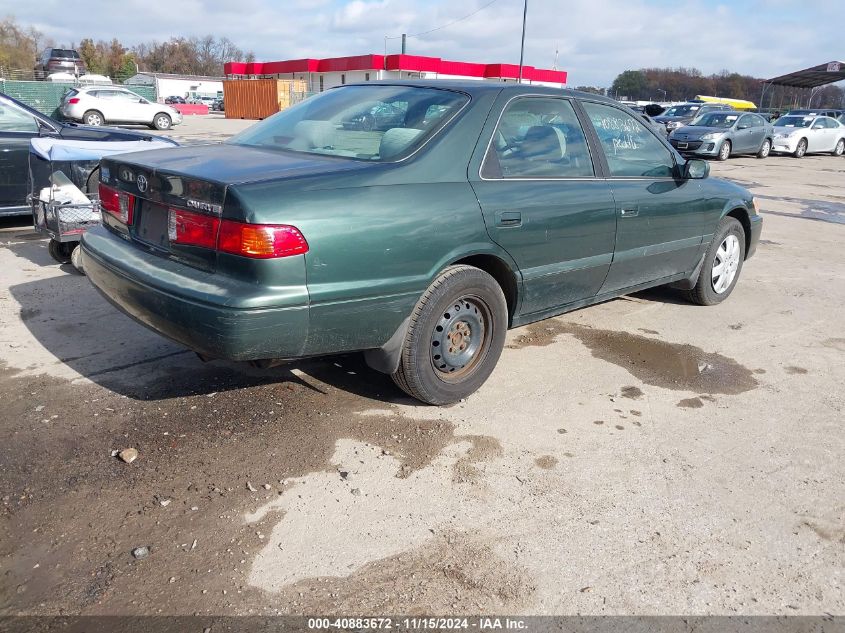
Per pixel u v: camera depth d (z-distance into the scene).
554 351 4.40
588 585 2.32
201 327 2.67
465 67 45.81
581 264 3.93
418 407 3.51
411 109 3.45
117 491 2.69
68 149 5.11
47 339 4.16
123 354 3.98
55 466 2.84
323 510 2.64
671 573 2.40
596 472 3.00
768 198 12.40
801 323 5.21
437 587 2.28
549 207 3.59
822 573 2.44
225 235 2.65
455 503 2.73
